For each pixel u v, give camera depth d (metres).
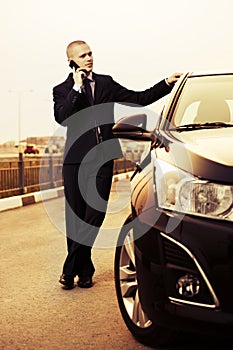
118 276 4.29
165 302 3.51
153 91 5.50
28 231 9.37
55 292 5.42
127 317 4.17
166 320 3.53
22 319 4.60
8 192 14.88
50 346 3.97
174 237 3.47
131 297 4.21
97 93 5.46
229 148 3.67
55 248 7.72
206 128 4.23
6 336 4.20
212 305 3.36
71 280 5.51
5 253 7.43
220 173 3.45
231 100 4.54
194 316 3.40
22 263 6.79
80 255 5.51
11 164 15.16
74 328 4.35
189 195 3.49
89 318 4.59
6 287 5.66
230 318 3.31
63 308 4.88
